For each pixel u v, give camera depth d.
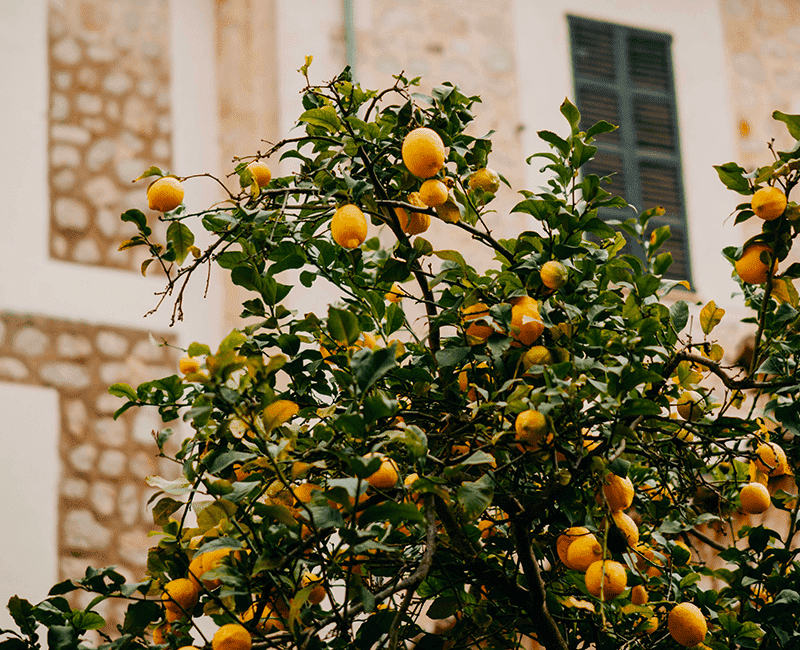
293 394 2.39
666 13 7.61
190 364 2.39
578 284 2.31
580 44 7.27
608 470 2.00
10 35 6.11
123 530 5.56
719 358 2.65
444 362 2.23
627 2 7.50
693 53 7.60
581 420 2.10
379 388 2.37
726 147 7.48
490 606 2.59
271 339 2.38
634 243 7.05
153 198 2.26
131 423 5.76
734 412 5.41
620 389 1.96
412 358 2.68
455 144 2.42
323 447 2.03
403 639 2.35
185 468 2.20
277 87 6.17
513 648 2.63
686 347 2.43
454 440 2.28
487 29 6.94
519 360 2.16
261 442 1.97
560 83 7.10
